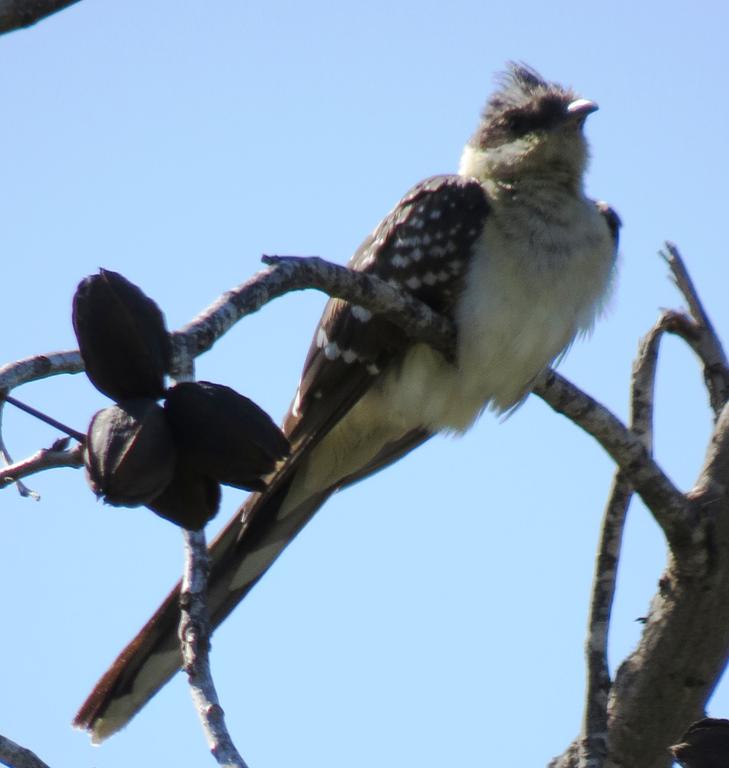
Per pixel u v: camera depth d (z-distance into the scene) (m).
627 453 9.89
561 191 11.25
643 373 10.68
